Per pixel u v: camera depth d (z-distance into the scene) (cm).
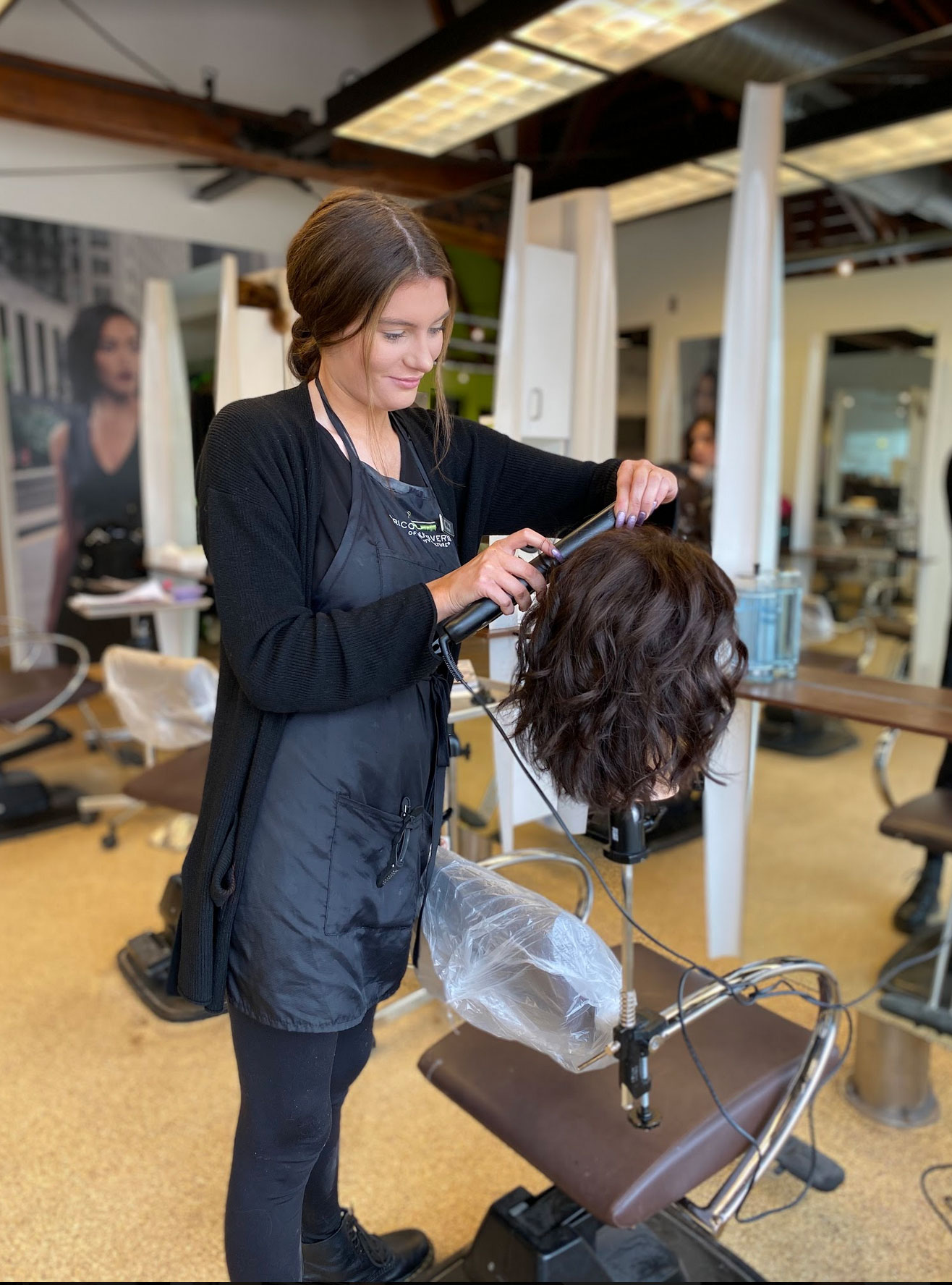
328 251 75
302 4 470
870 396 195
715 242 192
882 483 200
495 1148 163
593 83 282
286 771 84
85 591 370
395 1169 157
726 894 182
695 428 195
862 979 179
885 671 206
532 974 93
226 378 146
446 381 200
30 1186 154
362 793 86
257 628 76
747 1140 107
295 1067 91
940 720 153
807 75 187
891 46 179
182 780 225
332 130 330
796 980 118
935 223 182
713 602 75
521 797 125
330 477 85
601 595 74
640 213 203
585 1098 112
